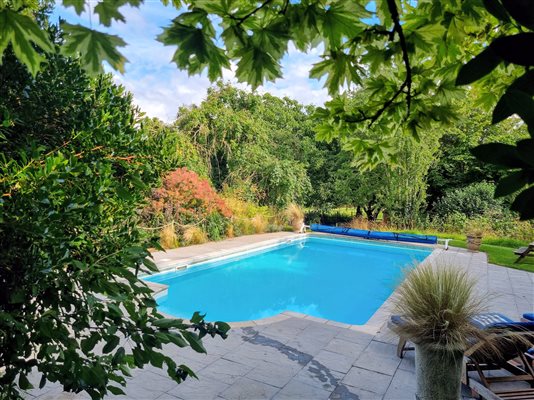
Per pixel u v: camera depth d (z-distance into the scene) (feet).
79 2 2.01
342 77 3.43
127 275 4.46
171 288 26.50
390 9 2.77
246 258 34.27
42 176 3.98
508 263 28.43
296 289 26.58
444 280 9.42
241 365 11.77
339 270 31.45
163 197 32.76
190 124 44.42
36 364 3.84
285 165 47.44
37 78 5.31
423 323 8.77
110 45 2.11
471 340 9.39
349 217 53.78
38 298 4.15
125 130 6.40
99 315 3.92
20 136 5.37
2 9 2.08
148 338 3.57
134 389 10.17
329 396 10.12
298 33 2.82
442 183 53.52
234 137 48.06
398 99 4.37
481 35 3.54
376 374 11.35
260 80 2.74
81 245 4.83
